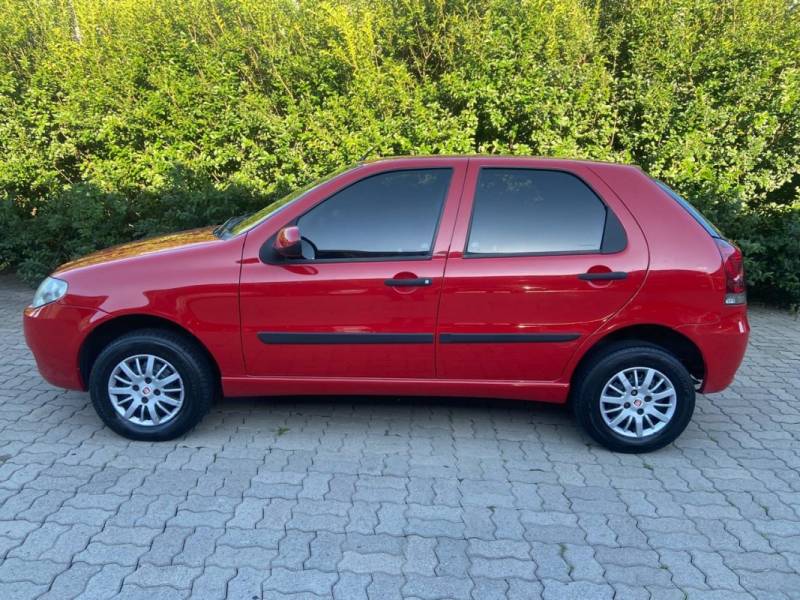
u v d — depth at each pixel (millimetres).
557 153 6586
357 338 3635
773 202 7133
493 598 2592
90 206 6867
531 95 6430
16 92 7555
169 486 3355
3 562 2734
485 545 2924
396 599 2574
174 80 7020
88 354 3824
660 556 2873
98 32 7434
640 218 3604
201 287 3598
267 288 3586
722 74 6656
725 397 4766
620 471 3617
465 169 3711
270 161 7027
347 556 2828
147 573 2689
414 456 3740
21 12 7488
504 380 3752
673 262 3541
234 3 7199
